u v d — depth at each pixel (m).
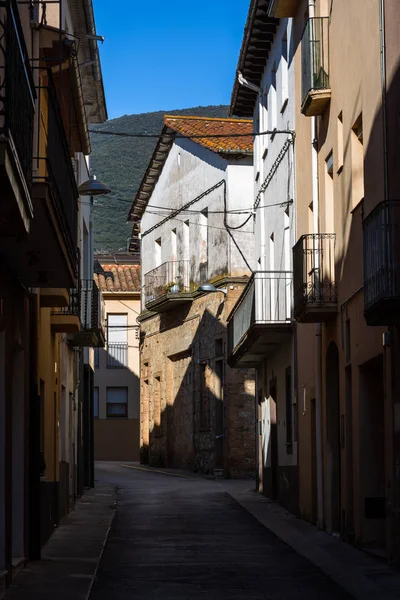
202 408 41.62
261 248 30.14
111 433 56.66
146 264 48.62
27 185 10.70
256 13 26.50
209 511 25.58
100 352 56.72
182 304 43.53
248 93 31.92
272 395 29.61
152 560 16.38
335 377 20.70
